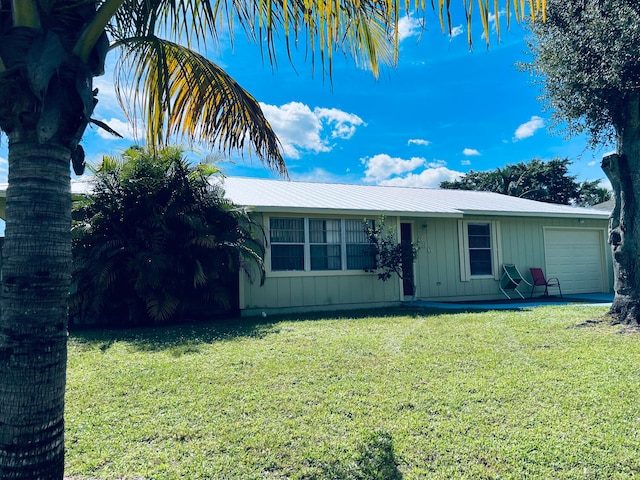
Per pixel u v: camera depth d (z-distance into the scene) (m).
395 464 2.92
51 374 2.02
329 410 3.85
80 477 2.81
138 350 6.31
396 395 4.21
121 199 8.96
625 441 3.15
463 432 3.38
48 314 2.02
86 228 8.62
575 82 7.12
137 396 4.27
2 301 2.02
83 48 2.10
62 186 2.10
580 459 2.93
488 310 10.33
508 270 13.52
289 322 8.88
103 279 8.29
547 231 14.50
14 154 2.05
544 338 6.71
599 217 14.53
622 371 4.83
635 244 7.56
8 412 1.95
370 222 11.67
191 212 9.12
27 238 2.00
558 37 7.26
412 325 8.15
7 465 1.93
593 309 10.06
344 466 2.90
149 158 9.06
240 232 9.59
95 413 3.86
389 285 11.75
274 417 3.71
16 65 1.97
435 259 12.95
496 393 4.20
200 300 9.66
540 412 3.72
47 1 2.03
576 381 4.50
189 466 2.93
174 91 3.56
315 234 11.09
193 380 4.75
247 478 2.78
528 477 2.74
